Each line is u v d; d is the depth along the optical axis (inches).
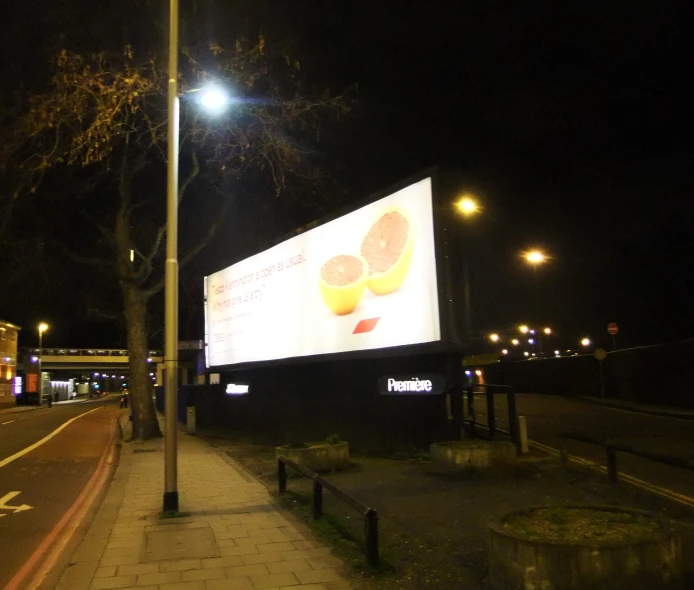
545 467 447.8
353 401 637.9
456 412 521.0
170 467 349.4
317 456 470.6
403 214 549.0
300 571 234.2
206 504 368.8
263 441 740.7
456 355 527.5
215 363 941.2
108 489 454.3
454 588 211.6
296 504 358.6
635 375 1101.7
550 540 184.2
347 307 617.0
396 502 351.9
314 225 679.7
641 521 205.0
